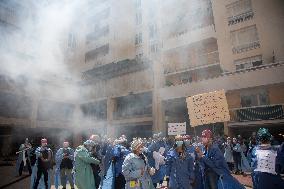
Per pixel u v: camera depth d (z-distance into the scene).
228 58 20.17
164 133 21.38
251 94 17.61
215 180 5.04
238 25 20.02
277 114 15.80
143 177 4.39
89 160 5.70
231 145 12.57
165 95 21.53
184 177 5.02
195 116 7.06
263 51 18.47
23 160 12.12
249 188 8.28
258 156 4.16
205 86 19.12
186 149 5.25
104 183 5.68
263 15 18.84
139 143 4.54
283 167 3.89
